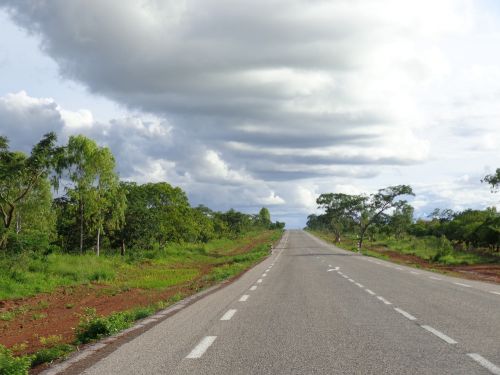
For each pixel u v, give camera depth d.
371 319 10.05
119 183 49.75
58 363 6.89
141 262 45.19
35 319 17.39
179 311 12.39
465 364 6.04
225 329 9.14
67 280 28.94
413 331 8.53
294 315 10.82
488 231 52.50
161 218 62.12
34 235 36.47
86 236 51.81
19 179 40.53
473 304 12.39
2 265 28.52
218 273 29.56
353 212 81.94
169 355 6.97
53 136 39.47
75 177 45.81
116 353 7.29
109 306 19.20
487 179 42.97
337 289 16.94
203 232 84.50
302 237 136.25
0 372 6.38
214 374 5.83
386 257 49.06
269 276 24.67
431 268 33.47
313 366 6.09
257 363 6.33
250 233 159.50
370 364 6.14
